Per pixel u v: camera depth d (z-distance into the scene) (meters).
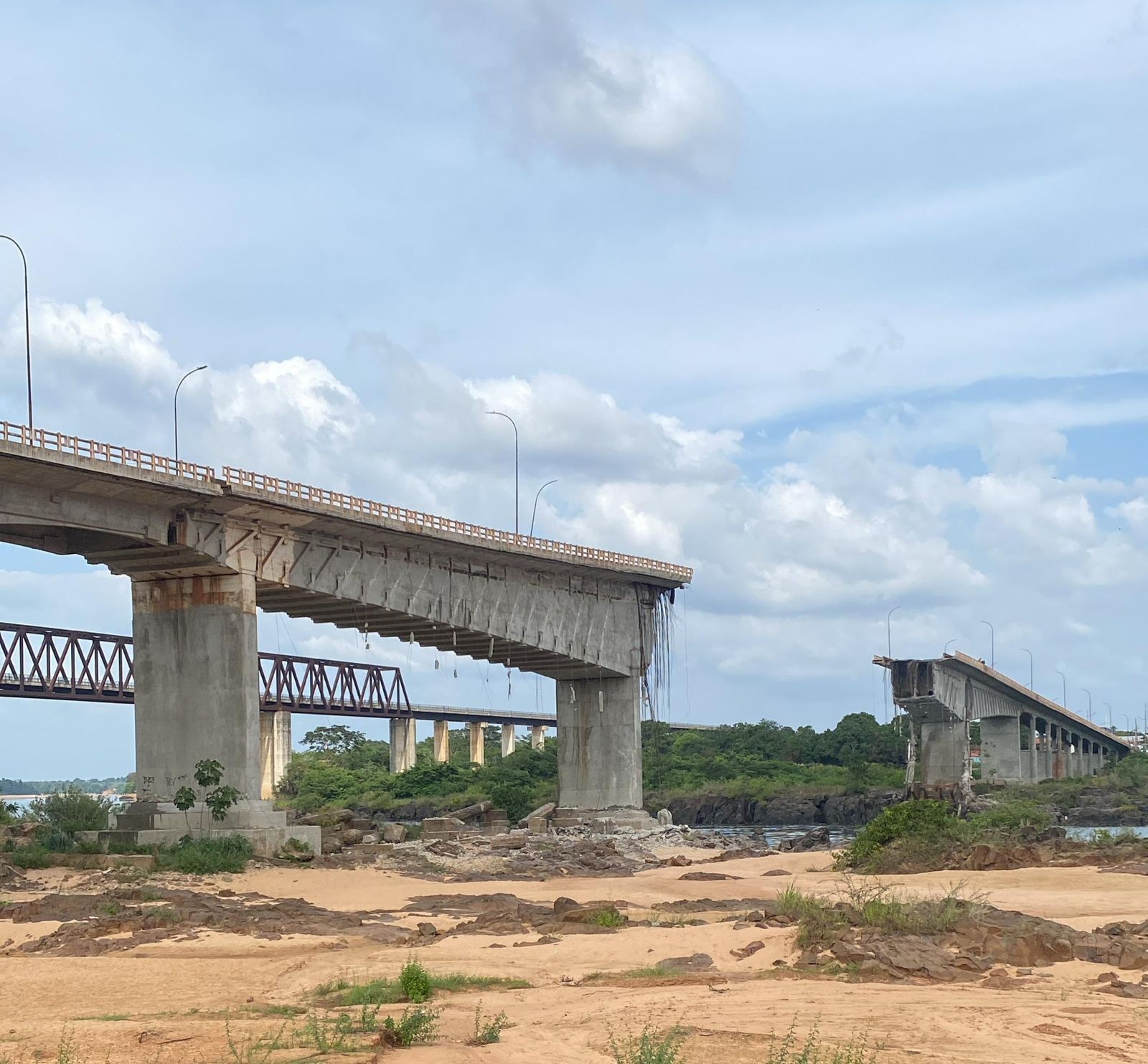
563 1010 24.02
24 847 59.66
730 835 118.38
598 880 60.19
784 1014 22.56
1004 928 28.70
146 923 38.84
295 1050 20.34
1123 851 54.94
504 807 121.88
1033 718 183.88
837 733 182.50
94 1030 22.45
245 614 70.31
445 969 29.59
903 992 24.48
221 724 69.62
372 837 82.69
